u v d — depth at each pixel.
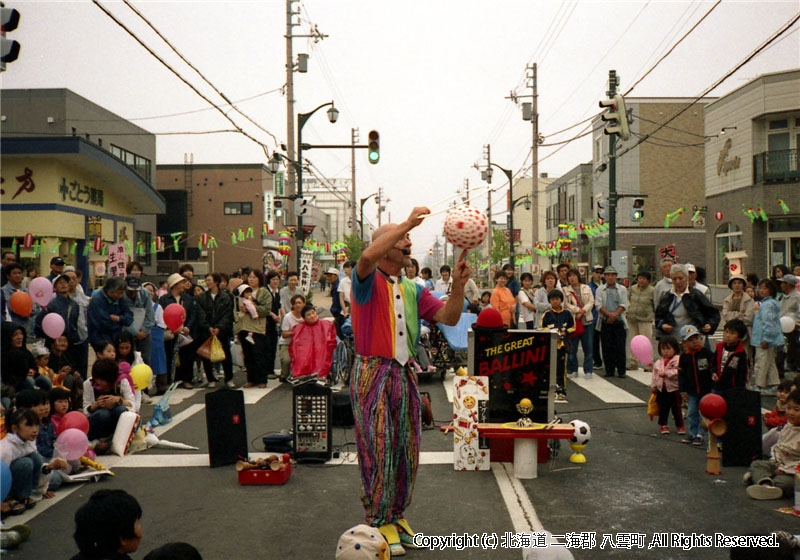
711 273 31.48
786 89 26.09
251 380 11.59
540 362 6.46
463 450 6.58
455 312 4.59
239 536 4.94
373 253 4.36
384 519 4.58
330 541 4.84
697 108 40.72
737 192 28.61
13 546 4.77
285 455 6.43
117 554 3.25
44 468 5.86
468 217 4.35
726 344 7.30
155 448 7.59
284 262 33.97
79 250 26.27
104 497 3.26
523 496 5.76
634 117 40.84
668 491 5.89
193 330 11.41
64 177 24.88
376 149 20.55
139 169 35.31
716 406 6.35
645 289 12.65
